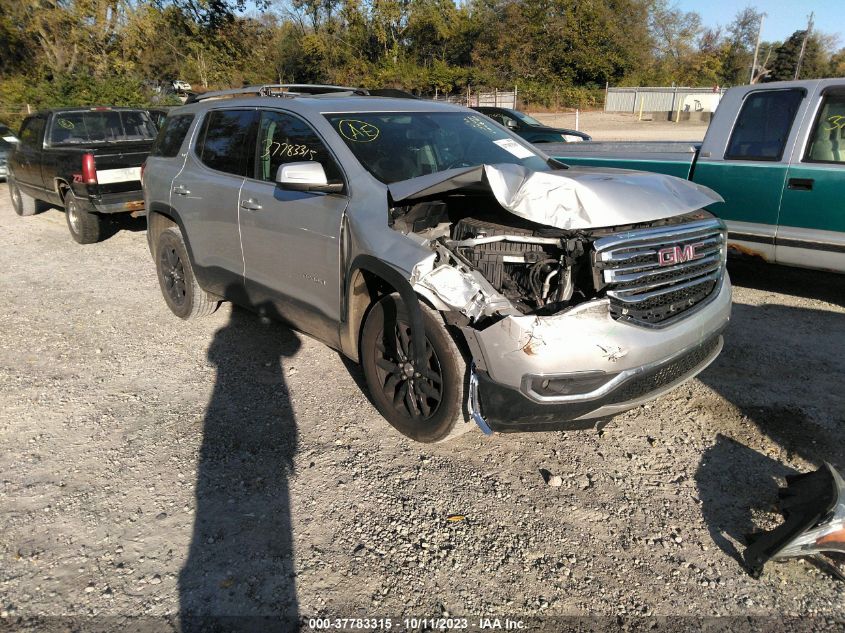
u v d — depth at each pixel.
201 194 4.83
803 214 5.32
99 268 7.61
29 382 4.49
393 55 46.16
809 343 4.83
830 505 2.55
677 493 3.15
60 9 26.16
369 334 3.60
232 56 31.94
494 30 46.47
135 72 28.20
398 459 3.46
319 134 3.95
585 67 44.88
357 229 3.49
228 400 4.16
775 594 2.54
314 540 2.87
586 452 3.52
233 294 4.85
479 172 3.21
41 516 3.06
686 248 3.22
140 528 2.96
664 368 3.15
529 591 2.57
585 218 3.01
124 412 4.04
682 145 6.23
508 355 2.91
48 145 9.27
